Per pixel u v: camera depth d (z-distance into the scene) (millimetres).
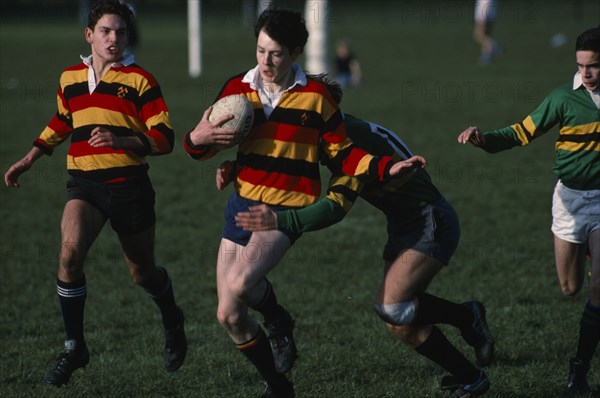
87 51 98625
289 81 15375
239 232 15555
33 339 22500
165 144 17078
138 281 19047
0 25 135375
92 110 17531
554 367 19734
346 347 21391
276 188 15266
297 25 14969
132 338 22594
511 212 35531
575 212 18297
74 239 17031
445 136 53156
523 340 21578
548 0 160125
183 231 33562
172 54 99375
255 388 18984
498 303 24797
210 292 26438
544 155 47750
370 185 16016
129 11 17719
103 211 17672
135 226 17938
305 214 14969
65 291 17297
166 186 41531
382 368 20031
